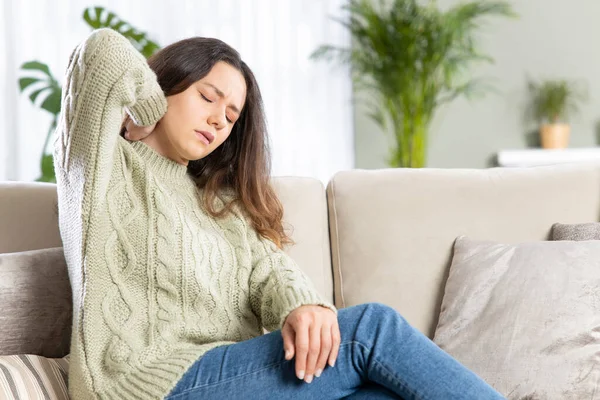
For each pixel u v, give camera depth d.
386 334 1.27
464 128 4.91
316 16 4.74
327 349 1.26
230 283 1.60
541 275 1.67
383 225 1.91
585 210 1.92
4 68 4.20
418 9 4.54
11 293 1.49
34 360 1.41
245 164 1.76
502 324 1.64
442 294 1.86
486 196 1.94
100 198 1.38
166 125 1.61
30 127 4.25
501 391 1.58
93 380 1.34
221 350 1.34
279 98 4.72
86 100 1.36
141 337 1.41
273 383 1.27
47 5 4.27
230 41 4.63
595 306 1.61
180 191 1.65
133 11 4.46
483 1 4.82
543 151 4.54
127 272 1.42
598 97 4.77
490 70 4.87
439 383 1.18
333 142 4.82
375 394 1.24
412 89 4.55
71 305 1.58
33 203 1.80
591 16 4.76
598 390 1.53
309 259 1.89
